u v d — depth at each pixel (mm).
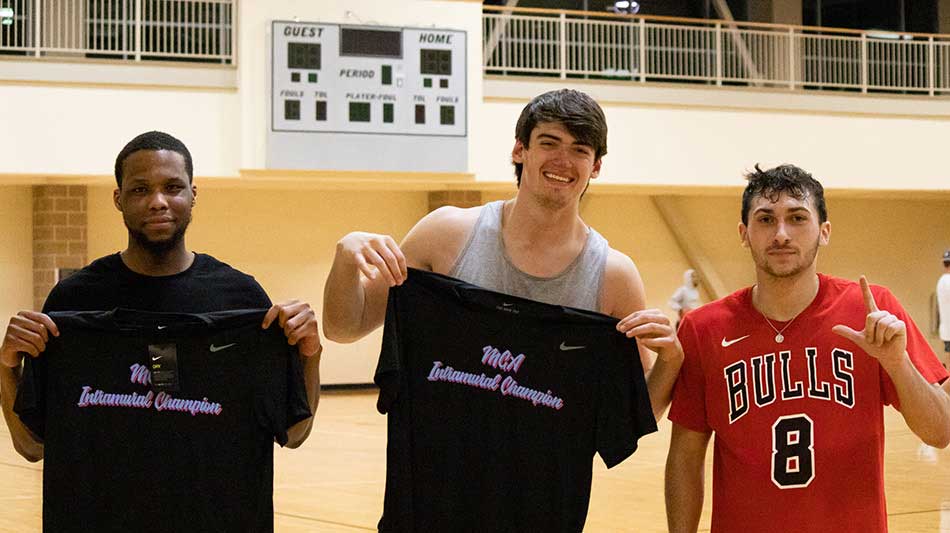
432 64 14930
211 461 3377
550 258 3584
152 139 3441
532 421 3479
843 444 3287
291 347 3414
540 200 3432
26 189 15898
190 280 3510
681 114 15984
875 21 20844
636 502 7914
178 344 3391
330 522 7215
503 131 15344
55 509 3316
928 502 7887
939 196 18859
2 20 14539
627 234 18641
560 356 3486
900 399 3217
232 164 14273
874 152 16781
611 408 3449
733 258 19094
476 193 17234
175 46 16609
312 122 14469
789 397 3352
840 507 3268
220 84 14266
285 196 17078
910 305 20047
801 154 16484
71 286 3477
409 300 3504
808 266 3357
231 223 16828
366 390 17500
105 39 16297
